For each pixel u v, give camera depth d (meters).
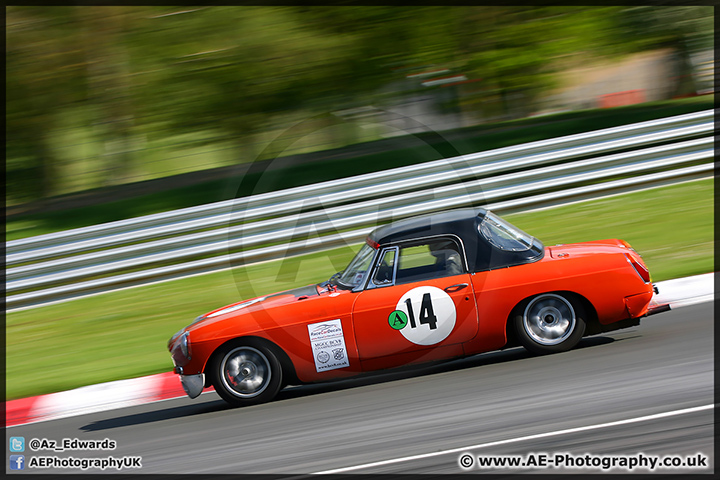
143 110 48.78
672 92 57.25
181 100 48.28
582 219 37.56
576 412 16.09
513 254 20.08
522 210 41.06
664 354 18.94
